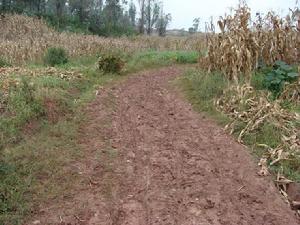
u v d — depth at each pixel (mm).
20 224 4527
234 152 6707
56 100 8461
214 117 8469
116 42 22031
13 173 5469
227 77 10180
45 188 5316
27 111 7441
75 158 6215
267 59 10531
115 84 11828
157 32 57188
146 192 5320
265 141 6973
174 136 7449
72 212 4836
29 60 16031
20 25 29516
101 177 5703
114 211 4875
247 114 7855
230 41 10156
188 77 12086
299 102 8648
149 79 13195
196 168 6082
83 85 10859
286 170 6012
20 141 6609
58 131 7121
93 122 7848
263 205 5172
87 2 45750
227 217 4836
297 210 5234
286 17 10969
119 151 6605
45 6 49156
